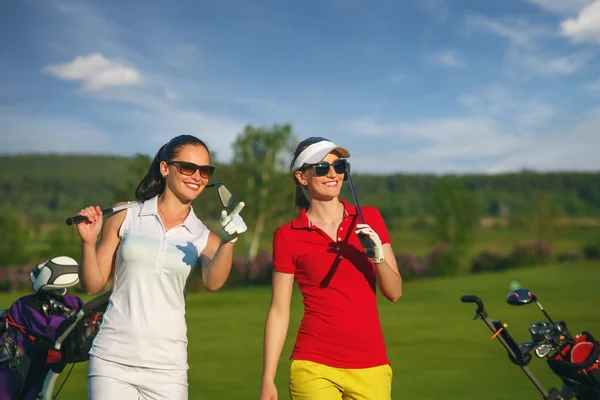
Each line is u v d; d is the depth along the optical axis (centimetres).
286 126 4028
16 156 15225
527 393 633
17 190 12350
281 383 687
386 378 328
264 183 3953
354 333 321
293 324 1227
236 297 1950
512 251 3778
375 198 10706
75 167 14788
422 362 806
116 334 318
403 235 5966
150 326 318
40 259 3788
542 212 5184
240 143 4006
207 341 1011
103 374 315
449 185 3822
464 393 634
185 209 346
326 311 324
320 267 327
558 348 386
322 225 340
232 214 318
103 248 336
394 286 322
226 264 322
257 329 1165
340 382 321
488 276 2586
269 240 4325
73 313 387
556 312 1362
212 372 759
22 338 377
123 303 322
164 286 324
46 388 380
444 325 1177
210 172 340
